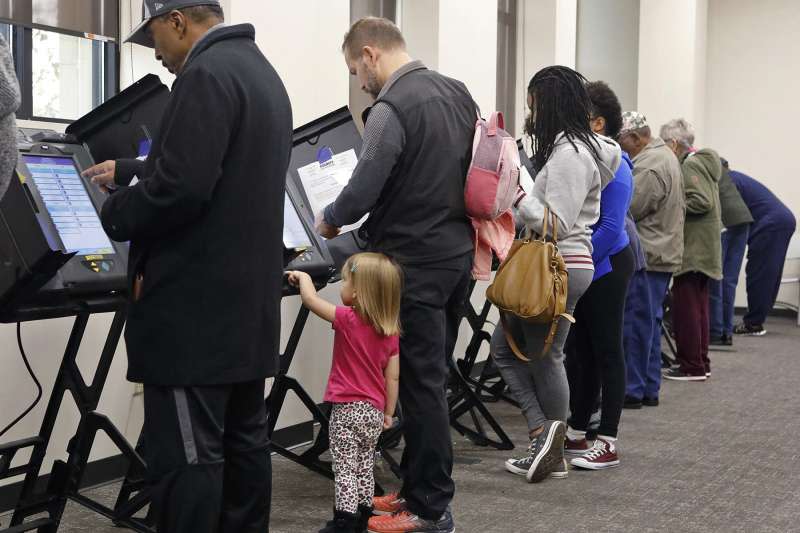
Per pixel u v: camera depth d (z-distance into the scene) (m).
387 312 2.83
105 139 2.62
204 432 2.09
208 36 2.13
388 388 3.00
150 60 3.67
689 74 9.30
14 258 2.15
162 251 2.06
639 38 8.78
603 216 3.67
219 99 2.01
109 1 3.51
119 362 3.48
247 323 2.10
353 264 2.86
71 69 3.37
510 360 3.70
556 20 7.09
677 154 6.12
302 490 3.48
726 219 7.83
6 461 2.61
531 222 3.38
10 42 3.15
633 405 5.20
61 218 2.34
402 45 2.92
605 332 3.81
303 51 4.18
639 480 3.72
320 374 4.30
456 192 2.82
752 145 10.01
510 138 2.89
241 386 2.27
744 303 10.07
